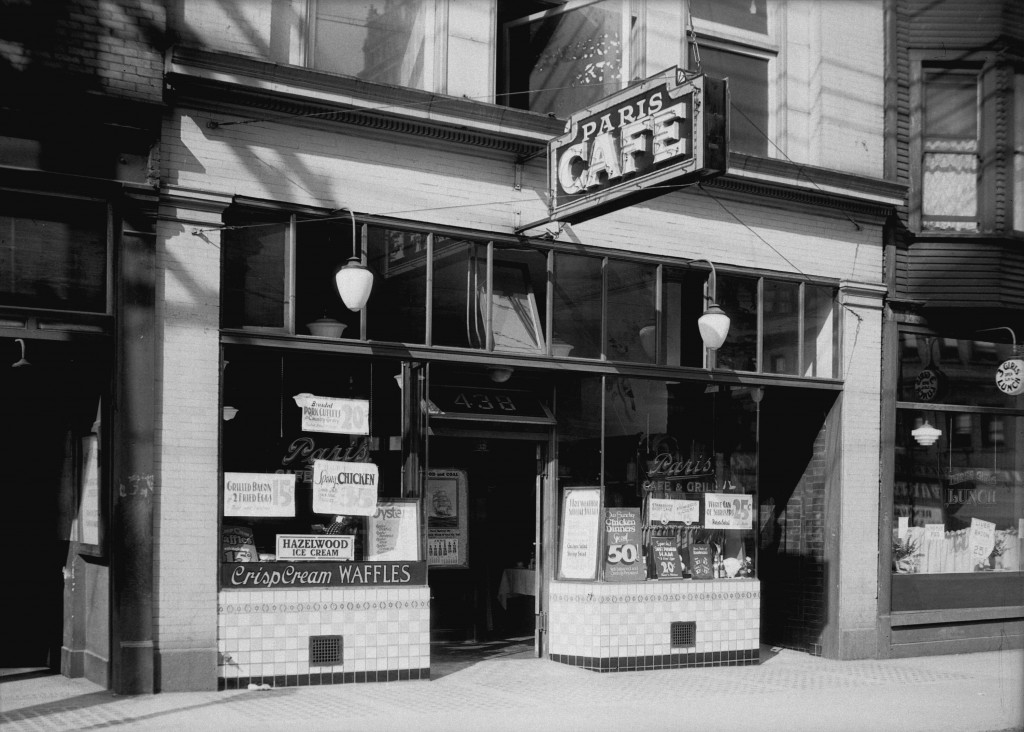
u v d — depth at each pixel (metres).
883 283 13.89
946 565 14.11
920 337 14.18
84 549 10.07
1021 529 14.70
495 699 9.89
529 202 11.73
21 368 9.89
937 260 14.13
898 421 13.95
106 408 9.57
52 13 9.28
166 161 9.86
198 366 9.84
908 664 13.01
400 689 10.20
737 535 12.76
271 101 10.23
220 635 9.83
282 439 10.29
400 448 10.86
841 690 10.99
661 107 10.00
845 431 13.44
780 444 14.16
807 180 13.20
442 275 11.25
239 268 10.23
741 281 13.09
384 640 10.53
